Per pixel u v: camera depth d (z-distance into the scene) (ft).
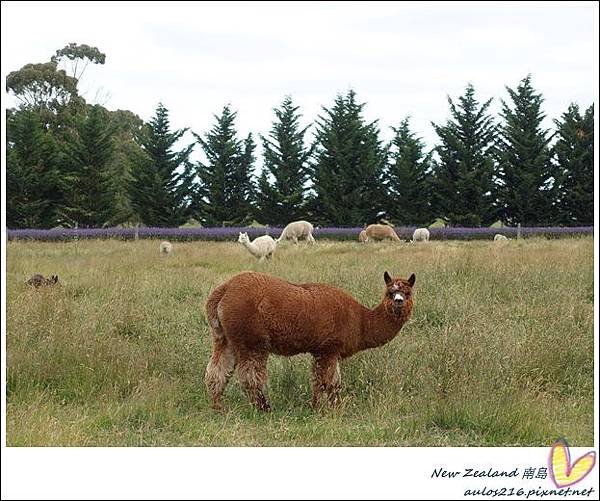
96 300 35.91
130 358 25.52
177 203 150.61
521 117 144.66
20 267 52.65
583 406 23.61
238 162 152.05
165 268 53.36
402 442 20.07
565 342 27.78
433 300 34.47
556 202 143.23
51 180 139.23
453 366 24.67
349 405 23.25
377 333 24.14
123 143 180.55
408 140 146.10
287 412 22.86
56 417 21.13
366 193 146.20
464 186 141.59
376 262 52.19
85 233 115.65
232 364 23.54
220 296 23.54
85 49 179.93
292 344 23.12
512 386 23.47
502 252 56.49
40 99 171.73
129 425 21.12
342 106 150.10
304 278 41.16
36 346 25.68
